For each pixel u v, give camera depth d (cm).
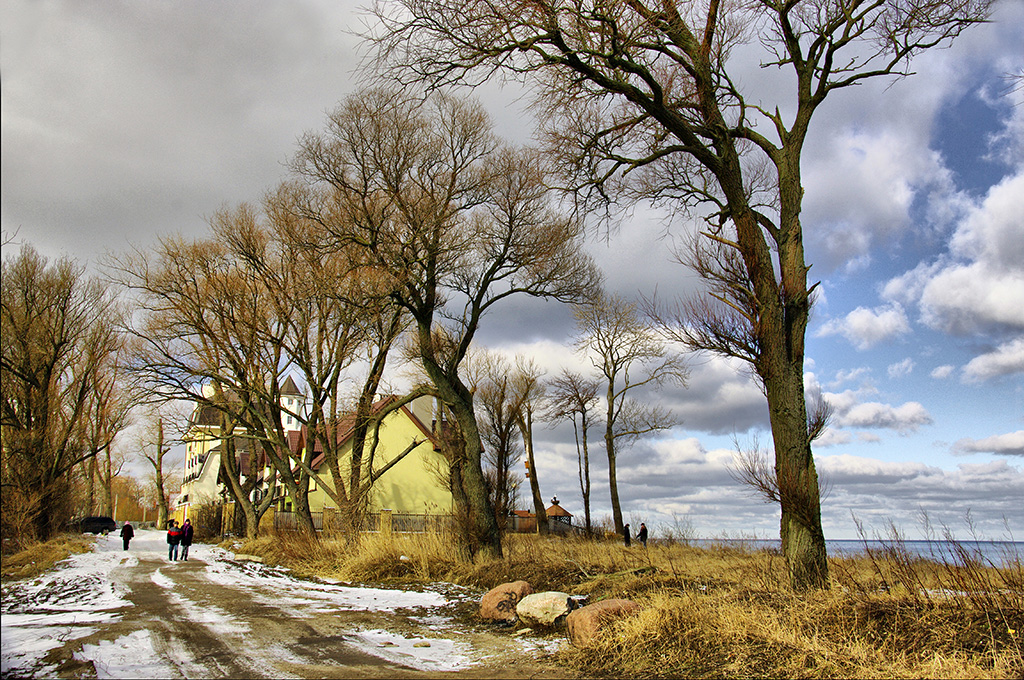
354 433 2538
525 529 4084
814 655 639
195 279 2650
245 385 2664
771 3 1084
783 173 1103
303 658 752
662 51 1075
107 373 3184
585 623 800
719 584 1068
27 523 2362
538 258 1798
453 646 852
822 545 977
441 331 2075
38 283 2786
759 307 1073
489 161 1822
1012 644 588
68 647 761
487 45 1014
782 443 1027
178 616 1011
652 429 3612
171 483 7919
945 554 756
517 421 2461
